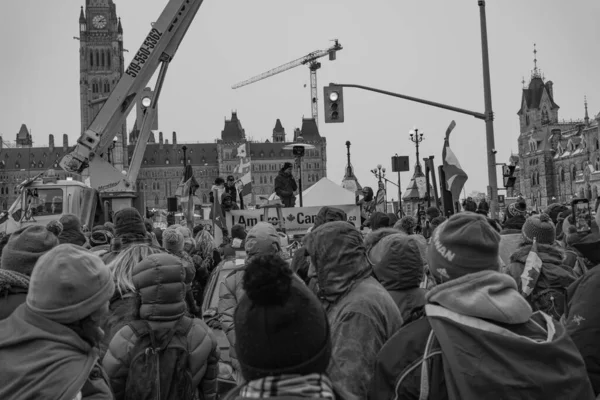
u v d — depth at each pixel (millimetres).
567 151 158875
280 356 2801
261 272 2848
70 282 3877
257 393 2830
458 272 3898
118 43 190125
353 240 4879
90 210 25531
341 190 22406
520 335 3686
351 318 4523
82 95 187625
